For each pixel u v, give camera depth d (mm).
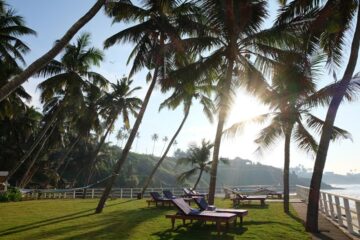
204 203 12727
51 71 30562
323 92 12422
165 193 21047
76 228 11492
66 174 62531
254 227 11883
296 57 14000
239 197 21234
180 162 36188
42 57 8648
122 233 10578
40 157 47281
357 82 11508
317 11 12797
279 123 16078
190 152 36156
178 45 17109
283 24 14789
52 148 50062
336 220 13328
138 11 18359
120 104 39812
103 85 32875
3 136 45781
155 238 9812
